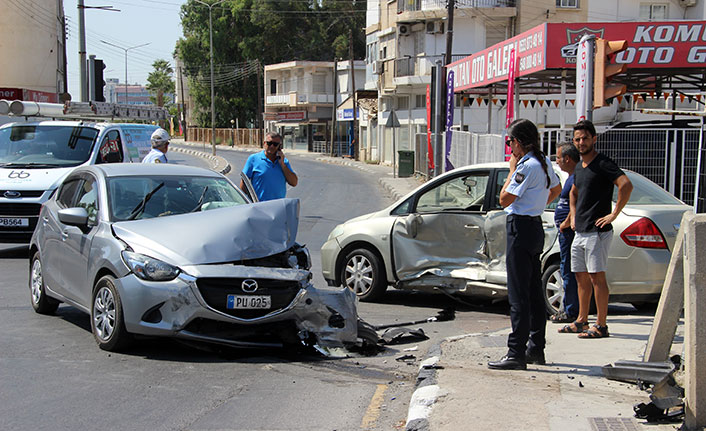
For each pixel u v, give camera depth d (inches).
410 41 1683.1
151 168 318.0
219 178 325.1
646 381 202.1
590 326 293.1
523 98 1248.2
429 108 1107.9
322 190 1182.9
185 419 194.1
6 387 219.9
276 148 367.9
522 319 226.7
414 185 1183.6
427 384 214.2
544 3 1438.2
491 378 218.7
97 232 277.6
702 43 624.1
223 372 240.5
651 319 315.3
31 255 340.8
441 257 352.8
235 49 3309.5
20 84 1440.7
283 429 187.8
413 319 337.1
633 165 562.6
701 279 163.6
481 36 1509.6
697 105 1073.5
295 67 2851.9
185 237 260.4
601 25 618.2
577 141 268.4
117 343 256.4
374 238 369.7
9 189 485.4
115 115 700.0
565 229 303.6
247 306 251.0
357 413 201.5
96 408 201.9
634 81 749.9
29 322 310.5
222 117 3425.2
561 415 183.2
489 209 342.3
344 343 271.4
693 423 164.7
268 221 273.6
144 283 247.0
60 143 541.3
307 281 269.0
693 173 550.3
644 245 303.3
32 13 1449.3
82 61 1049.5
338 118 2596.0
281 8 3154.5
